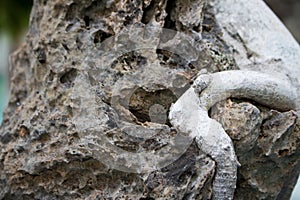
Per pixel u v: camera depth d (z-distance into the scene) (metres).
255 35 0.86
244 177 0.82
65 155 0.80
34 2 0.93
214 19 0.87
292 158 0.84
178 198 0.76
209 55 0.83
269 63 0.85
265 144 0.81
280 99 0.81
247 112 0.78
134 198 0.77
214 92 0.79
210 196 0.77
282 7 1.69
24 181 0.84
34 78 0.90
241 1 0.88
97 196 0.80
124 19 0.82
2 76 2.14
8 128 0.89
